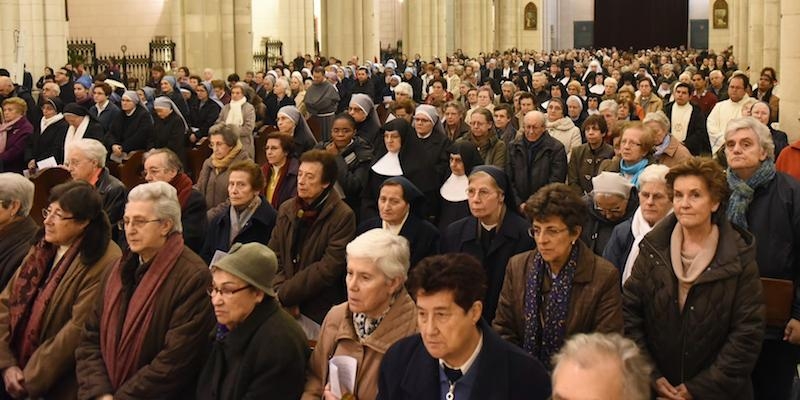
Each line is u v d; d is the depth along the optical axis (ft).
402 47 145.69
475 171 20.42
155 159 25.88
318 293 21.25
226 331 16.72
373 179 28.76
